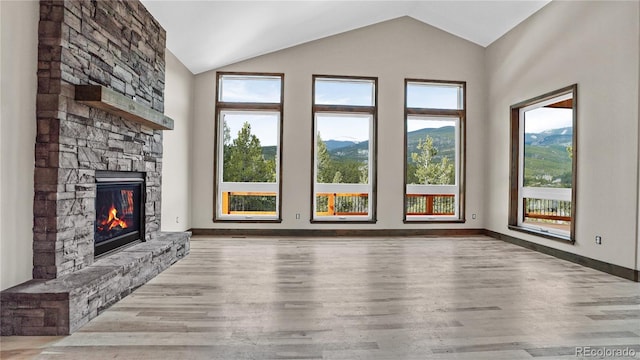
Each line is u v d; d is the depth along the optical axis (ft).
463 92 22.85
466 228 22.70
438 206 22.89
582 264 14.79
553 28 16.85
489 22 20.16
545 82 17.39
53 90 8.52
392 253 16.71
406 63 22.40
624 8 13.12
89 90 9.01
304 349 7.20
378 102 22.17
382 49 22.26
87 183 9.71
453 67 22.74
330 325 8.38
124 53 11.73
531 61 18.45
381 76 22.24
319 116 22.21
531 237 18.06
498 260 15.51
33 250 8.43
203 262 14.44
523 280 12.41
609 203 13.66
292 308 9.45
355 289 11.14
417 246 18.57
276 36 19.49
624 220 13.01
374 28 22.22
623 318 9.01
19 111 8.00
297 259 15.21
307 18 18.38
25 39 8.16
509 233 20.03
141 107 11.35
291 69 21.72
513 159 20.03
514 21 19.33
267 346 7.30
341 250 17.28
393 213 22.18
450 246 18.69
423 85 22.85
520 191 19.81
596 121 14.35
